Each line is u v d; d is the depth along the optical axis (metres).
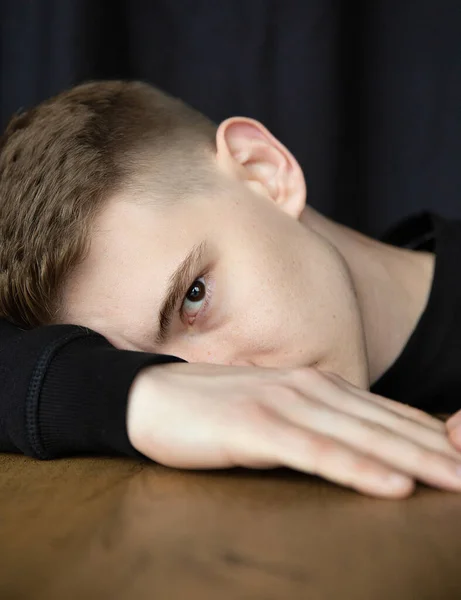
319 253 0.80
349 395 0.56
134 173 0.77
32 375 0.60
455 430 0.52
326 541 0.37
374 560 0.35
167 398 0.55
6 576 0.34
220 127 0.87
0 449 0.65
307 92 1.40
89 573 0.34
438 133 1.44
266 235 0.78
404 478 0.46
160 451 0.54
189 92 1.44
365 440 0.50
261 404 0.53
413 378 0.95
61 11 1.34
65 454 0.61
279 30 1.41
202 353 0.71
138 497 0.46
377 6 1.43
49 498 0.47
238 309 0.72
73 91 0.93
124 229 0.72
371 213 1.46
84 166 0.75
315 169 1.42
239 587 0.32
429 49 1.43
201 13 1.42
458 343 0.94
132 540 0.38
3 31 1.38
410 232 1.13
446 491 0.47
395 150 1.45
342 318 0.77
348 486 0.47
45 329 0.65
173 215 0.74
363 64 1.44
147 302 0.71
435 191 1.45
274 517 0.41
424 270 1.03
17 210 0.75
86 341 0.63
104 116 0.85
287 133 1.42
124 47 1.42
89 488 0.49
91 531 0.40
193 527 0.40
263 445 0.50
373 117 1.45
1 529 0.41
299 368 0.58
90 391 0.58
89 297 0.71
